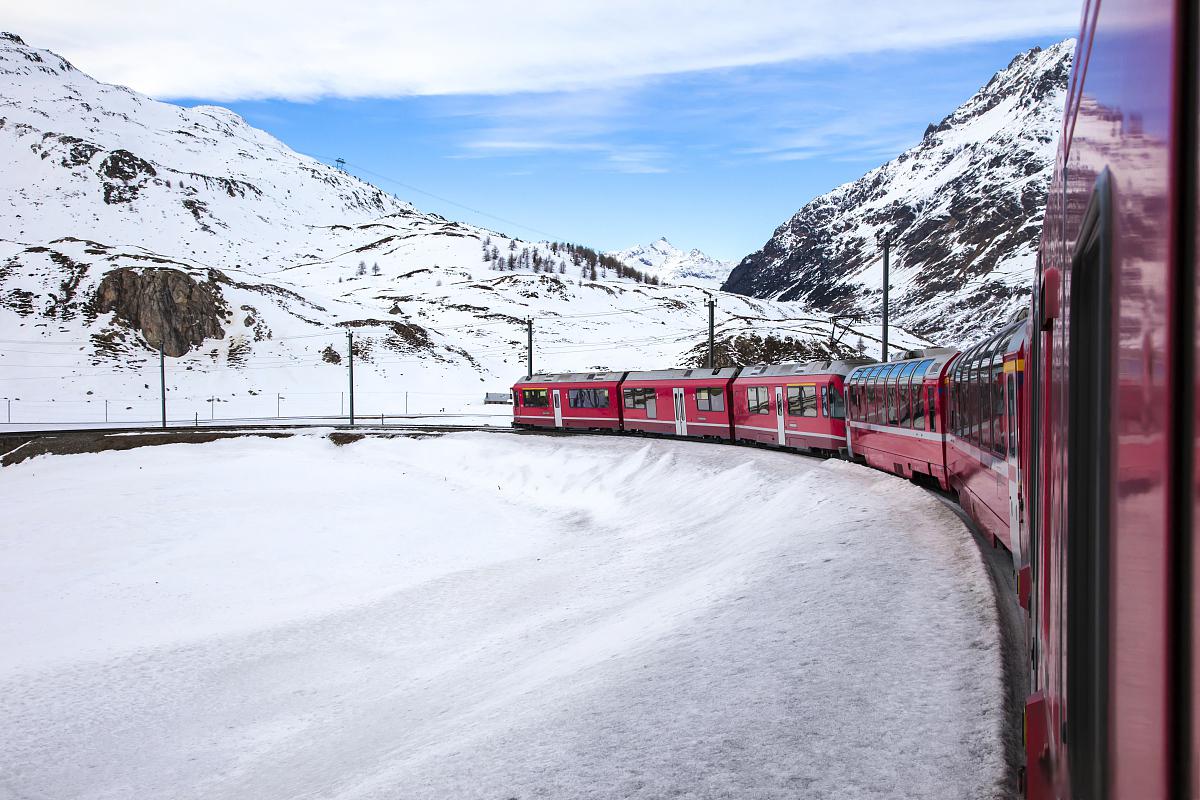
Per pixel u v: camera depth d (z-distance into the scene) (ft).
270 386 383.65
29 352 379.96
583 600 80.48
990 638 36.63
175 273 427.33
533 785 33.40
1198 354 5.23
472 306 640.58
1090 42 9.36
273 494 168.14
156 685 76.13
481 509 151.43
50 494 179.32
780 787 28.53
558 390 195.11
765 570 60.85
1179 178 5.44
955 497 72.54
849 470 96.89
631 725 37.17
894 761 28.63
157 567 119.44
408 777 38.93
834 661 38.75
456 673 66.39
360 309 531.91
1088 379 8.87
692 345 500.33
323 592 105.60
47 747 64.90
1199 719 5.23
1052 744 12.14
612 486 142.92
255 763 57.11
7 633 94.68
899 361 90.33
